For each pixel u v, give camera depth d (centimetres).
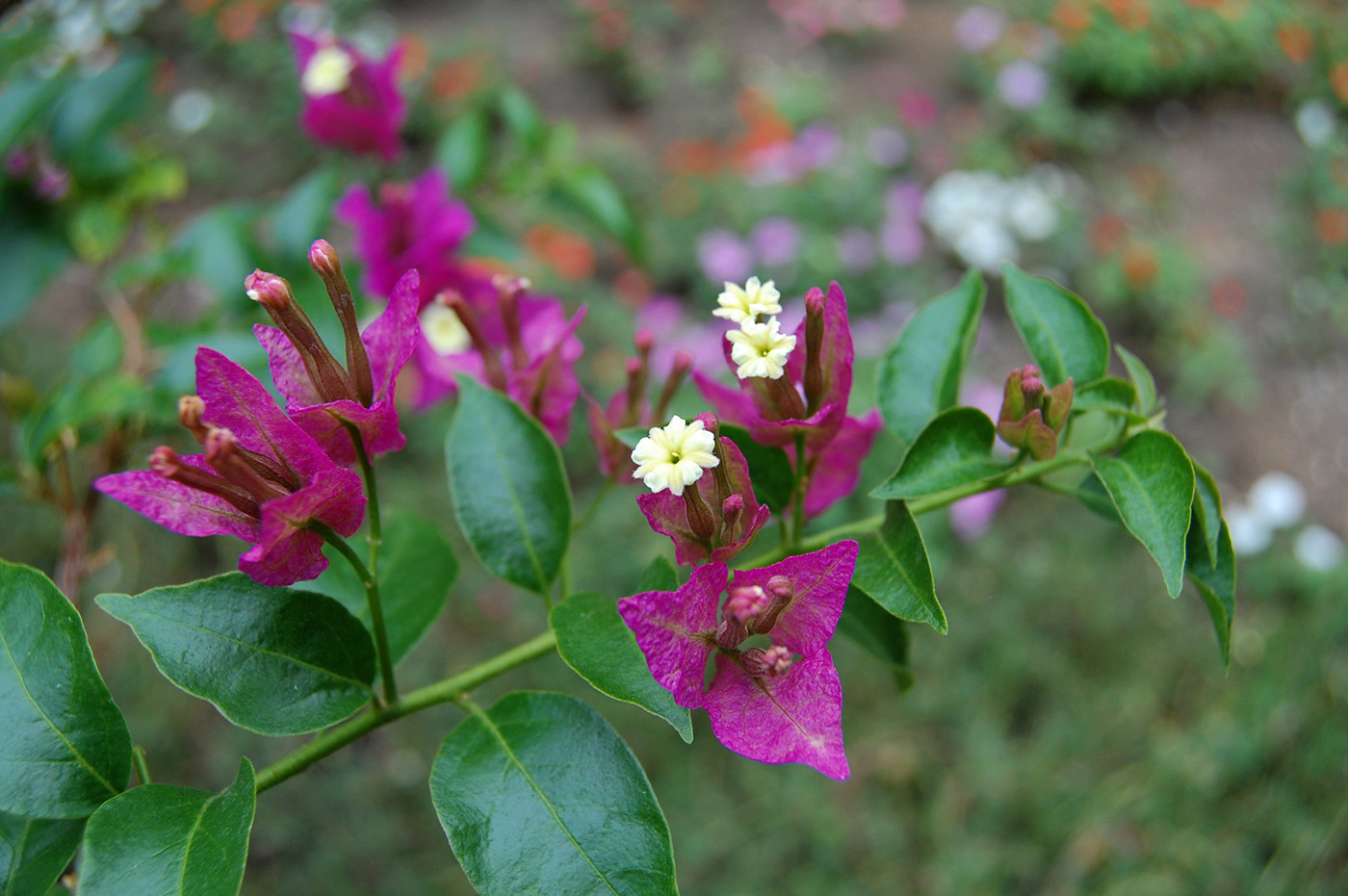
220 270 31
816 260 81
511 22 111
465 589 64
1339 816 58
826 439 23
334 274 21
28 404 33
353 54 35
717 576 21
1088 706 62
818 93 100
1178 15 110
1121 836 58
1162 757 59
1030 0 113
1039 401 23
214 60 97
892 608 22
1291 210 104
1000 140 101
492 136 92
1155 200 101
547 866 21
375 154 36
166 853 20
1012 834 58
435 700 22
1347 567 70
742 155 91
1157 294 89
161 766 54
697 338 75
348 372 22
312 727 21
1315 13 119
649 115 104
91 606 54
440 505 65
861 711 61
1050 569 67
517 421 25
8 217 31
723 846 56
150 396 28
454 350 36
